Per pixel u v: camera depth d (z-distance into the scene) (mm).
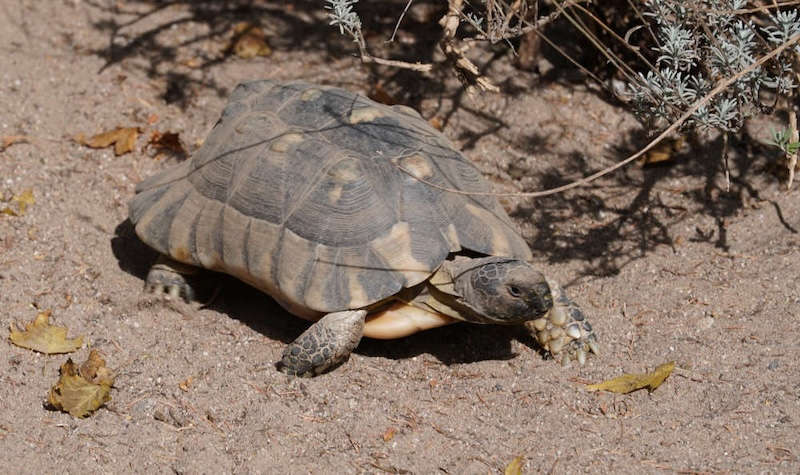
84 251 1553
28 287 1518
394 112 1516
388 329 1457
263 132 1495
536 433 1420
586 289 1535
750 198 1599
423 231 1445
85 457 1407
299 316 1476
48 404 1437
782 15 1459
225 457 1405
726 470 1391
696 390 1446
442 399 1446
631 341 1489
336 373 1462
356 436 1417
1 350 1470
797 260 1536
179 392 1445
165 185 1527
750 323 1493
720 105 1487
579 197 1611
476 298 1434
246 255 1468
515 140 1657
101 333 1487
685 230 1580
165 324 1501
